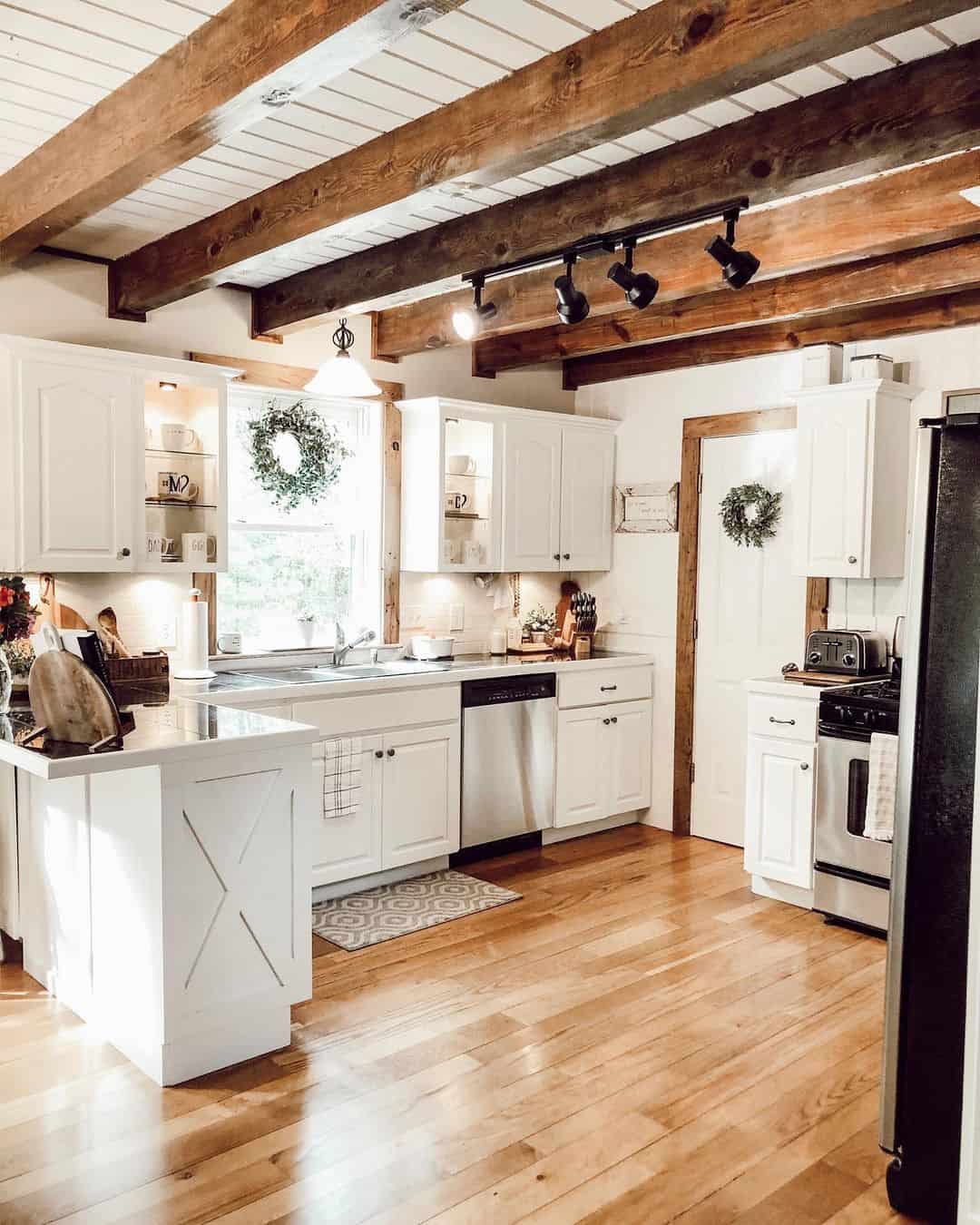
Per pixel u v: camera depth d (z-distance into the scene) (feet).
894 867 7.57
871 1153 8.14
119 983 9.52
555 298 13.47
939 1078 7.26
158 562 13.07
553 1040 9.93
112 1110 8.55
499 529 16.88
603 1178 7.71
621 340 15.94
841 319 14.96
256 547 15.37
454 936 12.66
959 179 9.67
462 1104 8.71
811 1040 10.02
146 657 13.16
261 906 9.53
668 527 17.80
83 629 13.12
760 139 8.87
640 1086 9.08
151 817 8.87
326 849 13.53
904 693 7.56
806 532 14.71
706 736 17.39
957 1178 7.16
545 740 16.38
